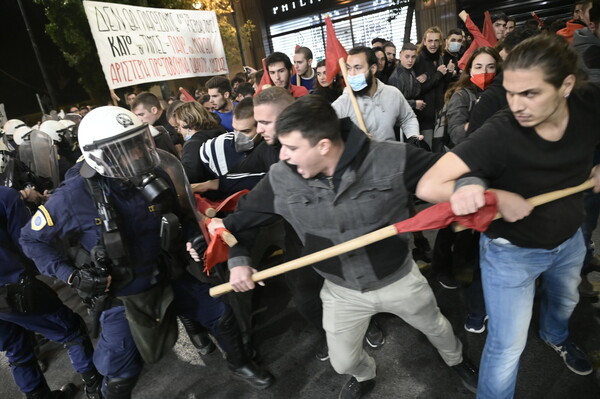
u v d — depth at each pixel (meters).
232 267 1.64
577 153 1.39
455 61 5.30
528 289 1.60
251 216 1.64
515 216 1.37
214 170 2.51
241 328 2.56
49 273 1.80
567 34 3.20
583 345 2.23
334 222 1.52
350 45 14.05
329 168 1.42
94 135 1.58
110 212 1.69
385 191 1.46
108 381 2.00
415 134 2.92
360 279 1.62
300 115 1.30
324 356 2.47
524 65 1.20
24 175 3.22
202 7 10.62
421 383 2.19
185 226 2.03
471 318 2.44
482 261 1.68
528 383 2.06
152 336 1.89
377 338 2.48
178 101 3.93
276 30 15.15
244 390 2.39
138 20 5.22
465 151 1.34
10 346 2.27
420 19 12.09
